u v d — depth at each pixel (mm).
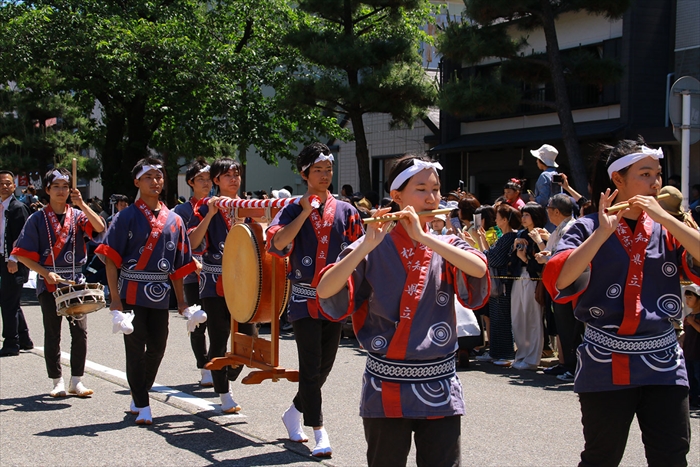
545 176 9758
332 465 4688
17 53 16531
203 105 18719
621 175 3299
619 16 13445
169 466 4676
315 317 4758
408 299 3002
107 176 20750
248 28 20844
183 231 5871
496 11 13211
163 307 5750
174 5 19297
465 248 3098
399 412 2953
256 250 5184
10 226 8352
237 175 6219
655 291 3211
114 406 6184
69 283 6199
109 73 16891
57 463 4738
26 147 27844
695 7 14844
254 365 5410
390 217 2891
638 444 5191
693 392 6301
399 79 15023
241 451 4973
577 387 3301
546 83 15289
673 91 8531
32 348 8844
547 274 3225
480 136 18453
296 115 18359
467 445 5141
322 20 19531
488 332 9203
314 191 4977
